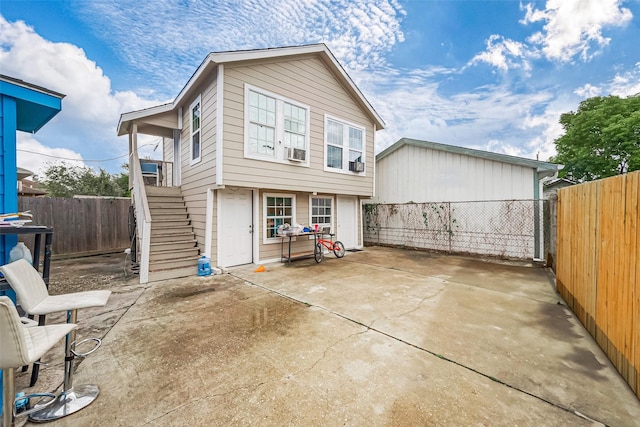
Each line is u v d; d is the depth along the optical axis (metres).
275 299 4.39
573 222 3.92
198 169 6.90
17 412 1.87
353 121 9.19
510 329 3.30
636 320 2.12
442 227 9.56
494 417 1.86
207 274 5.94
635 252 2.17
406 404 1.99
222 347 2.86
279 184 7.06
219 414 1.90
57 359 2.65
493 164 8.59
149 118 7.65
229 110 6.02
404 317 3.65
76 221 8.17
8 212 2.15
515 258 8.11
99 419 1.85
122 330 3.28
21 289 1.85
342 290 4.88
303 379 2.29
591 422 1.81
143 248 5.38
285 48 6.84
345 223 9.98
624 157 14.73
